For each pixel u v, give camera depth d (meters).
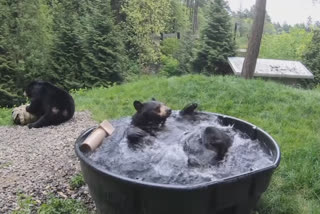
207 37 20.02
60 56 17.78
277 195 3.83
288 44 33.28
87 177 2.96
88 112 8.04
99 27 18.61
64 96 7.05
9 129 6.89
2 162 4.93
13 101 16.19
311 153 4.85
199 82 9.49
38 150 5.38
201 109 7.73
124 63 19.84
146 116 3.43
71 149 5.32
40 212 3.42
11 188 4.07
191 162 2.83
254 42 12.93
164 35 32.78
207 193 2.41
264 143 3.48
